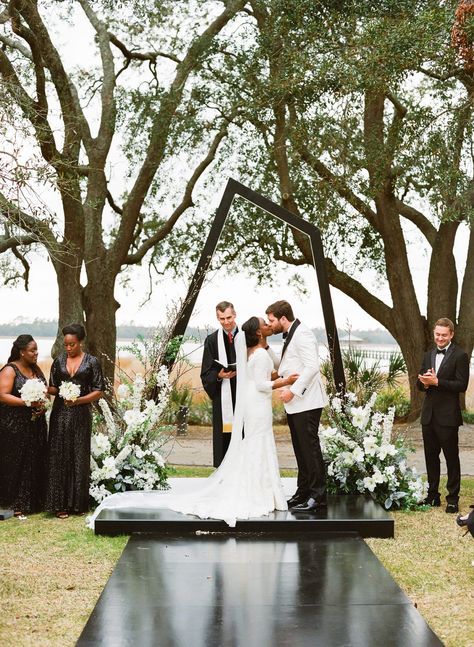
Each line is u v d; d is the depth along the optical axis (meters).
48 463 7.18
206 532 6.31
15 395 7.32
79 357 7.43
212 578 5.02
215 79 16.31
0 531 6.58
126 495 7.21
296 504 7.00
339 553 5.68
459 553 5.93
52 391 7.38
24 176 6.96
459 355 7.50
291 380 6.71
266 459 6.75
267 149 16.70
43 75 13.07
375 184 14.14
